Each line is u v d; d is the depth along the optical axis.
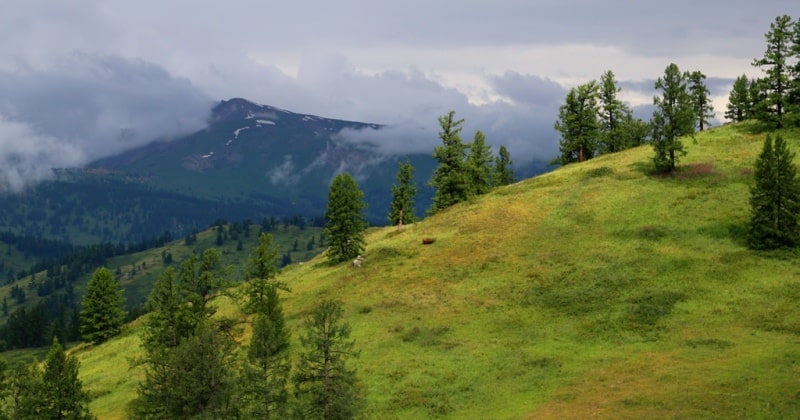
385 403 40.56
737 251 57.16
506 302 56.09
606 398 35.69
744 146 84.62
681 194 72.94
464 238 75.25
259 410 36.56
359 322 56.94
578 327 48.53
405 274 68.25
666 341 43.28
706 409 31.95
